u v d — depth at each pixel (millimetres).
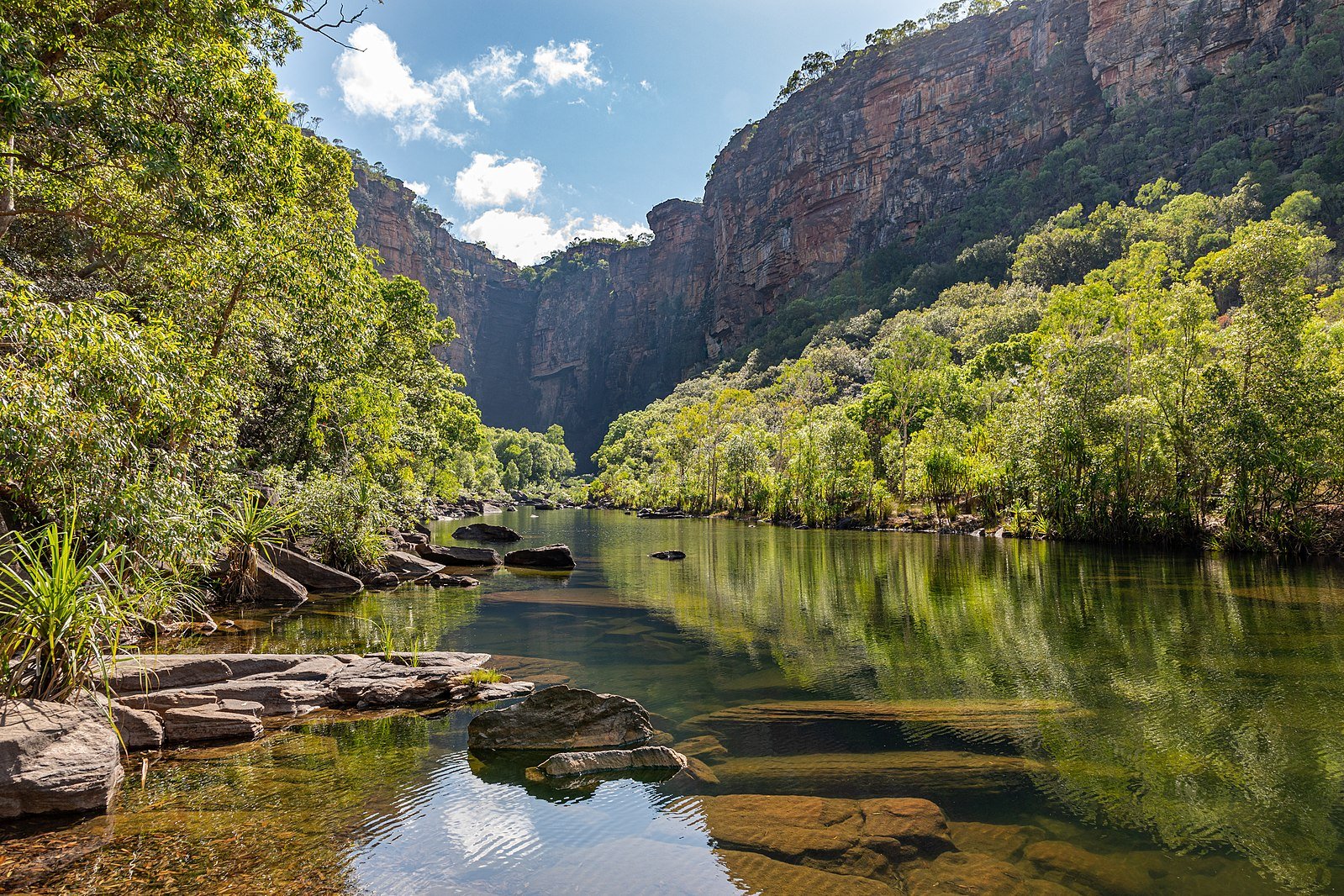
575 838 6035
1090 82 137875
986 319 91438
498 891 5137
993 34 154750
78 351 9648
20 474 9656
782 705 10156
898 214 161875
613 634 15398
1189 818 6531
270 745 8336
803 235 178875
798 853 5793
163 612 11234
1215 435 31781
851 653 13586
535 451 159000
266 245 16797
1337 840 6090
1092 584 22938
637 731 8633
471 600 19969
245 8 14508
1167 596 20219
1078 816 6570
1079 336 48750
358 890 5094
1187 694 10633
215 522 14219
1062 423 39656
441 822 6316
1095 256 105000
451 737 8664
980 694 10695
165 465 11734
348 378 30219
